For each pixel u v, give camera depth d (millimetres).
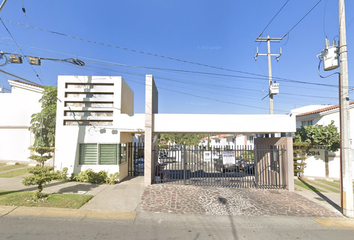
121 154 10383
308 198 7898
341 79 6539
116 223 5059
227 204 6820
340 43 6590
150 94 9477
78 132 9812
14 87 14445
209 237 4480
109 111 10062
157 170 12031
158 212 5922
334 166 12875
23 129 14172
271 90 12383
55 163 9633
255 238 4516
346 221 5684
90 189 8047
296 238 4578
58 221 5008
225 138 42438
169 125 9461
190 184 9617
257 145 12672
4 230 4391
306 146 12242
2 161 14039
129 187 8664
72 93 10086
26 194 6629
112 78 10117
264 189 9133
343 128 6418
